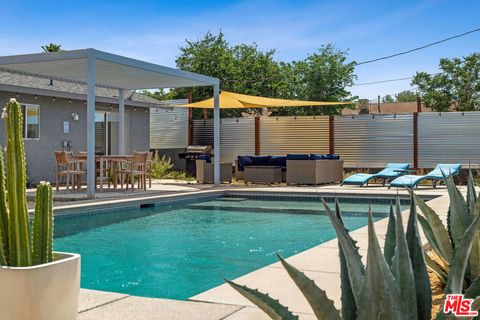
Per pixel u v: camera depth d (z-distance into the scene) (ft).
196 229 28.07
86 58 35.91
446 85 98.84
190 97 71.87
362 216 33.22
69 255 9.95
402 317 5.49
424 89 101.96
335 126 64.54
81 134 54.70
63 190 43.55
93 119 36.50
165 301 12.42
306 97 98.78
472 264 11.25
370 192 42.09
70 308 9.41
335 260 16.49
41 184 9.74
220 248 22.76
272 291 12.92
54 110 51.39
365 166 63.05
